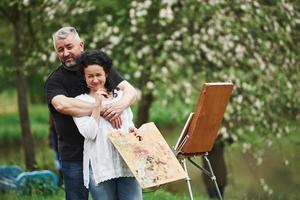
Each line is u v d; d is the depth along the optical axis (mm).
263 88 14500
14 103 40406
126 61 15141
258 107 14125
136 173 6398
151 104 17406
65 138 6957
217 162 13484
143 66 14391
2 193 12219
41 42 15992
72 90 6977
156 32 14477
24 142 16031
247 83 14297
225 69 14352
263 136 14992
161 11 13117
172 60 14016
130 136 6594
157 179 6430
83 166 6777
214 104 7207
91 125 6527
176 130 30875
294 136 16578
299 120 15320
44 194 11938
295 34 14922
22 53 16297
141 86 15016
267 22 14047
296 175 18969
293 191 16328
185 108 14555
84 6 14734
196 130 7141
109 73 6996
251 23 14164
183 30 13898
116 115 6645
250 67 14375
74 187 7012
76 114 6637
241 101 13938
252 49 14227
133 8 13828
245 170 19156
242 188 17094
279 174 19109
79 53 6992
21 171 13219
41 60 15422
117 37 13938
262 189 16234
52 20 15016
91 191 6723
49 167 16156
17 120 35469
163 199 11125
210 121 7262
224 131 13383
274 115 14922
